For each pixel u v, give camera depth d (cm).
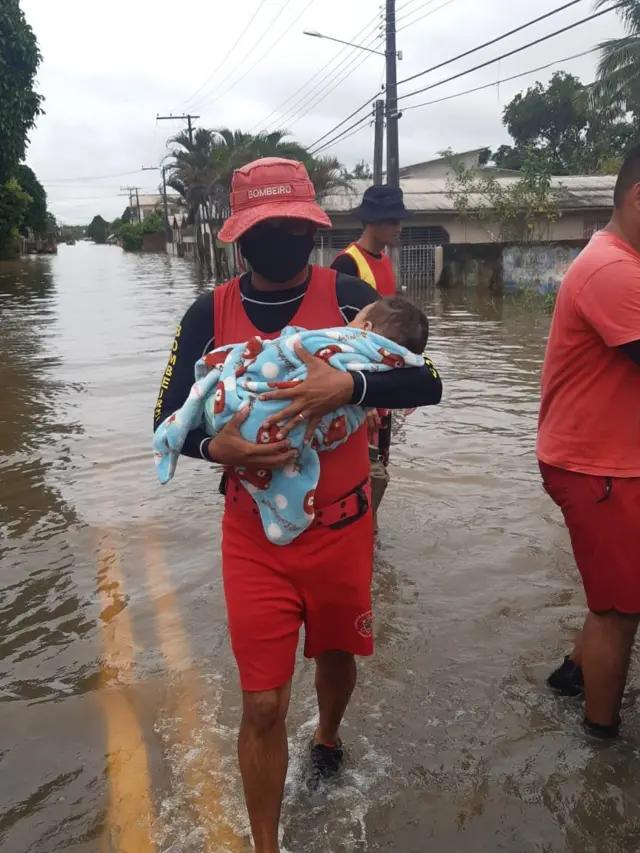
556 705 317
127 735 304
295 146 3052
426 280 2403
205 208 4125
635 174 269
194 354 247
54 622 390
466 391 868
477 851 248
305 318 244
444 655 353
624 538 272
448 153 3756
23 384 997
